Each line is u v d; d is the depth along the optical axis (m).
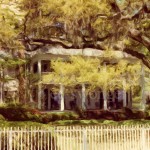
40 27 27.11
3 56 39.41
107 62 29.69
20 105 33.09
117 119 38.53
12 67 41.41
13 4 27.27
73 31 24.09
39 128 17.48
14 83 45.12
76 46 24.97
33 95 45.84
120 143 17.97
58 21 24.83
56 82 31.50
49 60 46.34
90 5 20.73
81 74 28.03
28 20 26.28
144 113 39.56
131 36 22.22
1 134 16.08
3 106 31.70
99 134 18.69
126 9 21.53
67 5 20.52
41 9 24.52
